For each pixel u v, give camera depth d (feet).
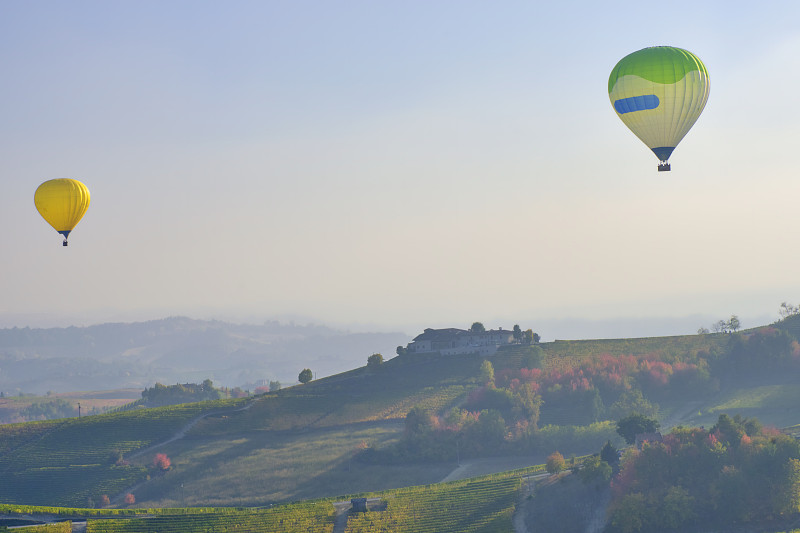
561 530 389.60
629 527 374.02
